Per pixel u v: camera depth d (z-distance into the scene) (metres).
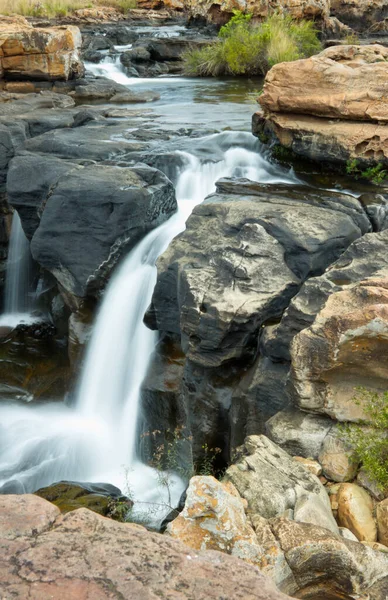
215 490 4.08
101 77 20.06
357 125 9.52
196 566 2.48
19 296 12.06
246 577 2.44
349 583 4.05
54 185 9.77
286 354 6.44
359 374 5.45
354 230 7.77
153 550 2.55
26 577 2.39
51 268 9.71
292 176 10.27
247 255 7.24
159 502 7.15
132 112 14.88
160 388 7.81
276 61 20.39
